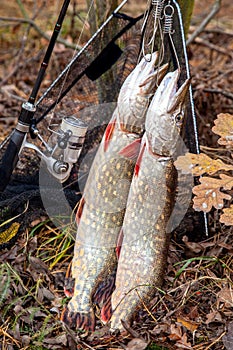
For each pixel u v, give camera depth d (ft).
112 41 7.30
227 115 6.88
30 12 13.82
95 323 6.65
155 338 6.49
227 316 6.64
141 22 7.27
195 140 7.13
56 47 11.03
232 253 7.11
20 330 6.64
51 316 6.68
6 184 6.95
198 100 8.79
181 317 6.64
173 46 6.70
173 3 6.87
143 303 6.63
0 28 12.89
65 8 6.78
